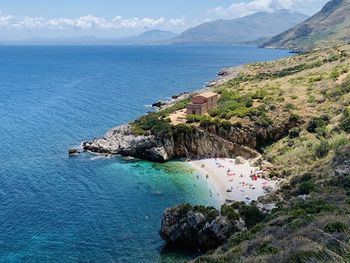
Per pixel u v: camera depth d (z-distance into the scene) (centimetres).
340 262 1541
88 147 11425
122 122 14800
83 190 8544
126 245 6297
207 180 9369
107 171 9862
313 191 6488
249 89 15862
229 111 12112
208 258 4409
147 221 7150
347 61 17412
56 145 11850
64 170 9788
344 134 9644
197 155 11231
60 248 6125
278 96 13562
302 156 9569
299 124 11306
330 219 3716
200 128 11250
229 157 11156
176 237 6247
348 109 10575
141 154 10994
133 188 8781
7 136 12706
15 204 7656
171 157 11100
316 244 2688
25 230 6650
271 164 10081
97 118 15425
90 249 6131
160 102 17738
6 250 6016
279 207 6216
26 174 9381
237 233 5412
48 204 7725
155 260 5894
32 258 5822
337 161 7856
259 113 11719
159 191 8625
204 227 6072
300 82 15525
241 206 6506
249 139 11194
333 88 13138
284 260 2781
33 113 16225
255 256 3394
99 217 7244
